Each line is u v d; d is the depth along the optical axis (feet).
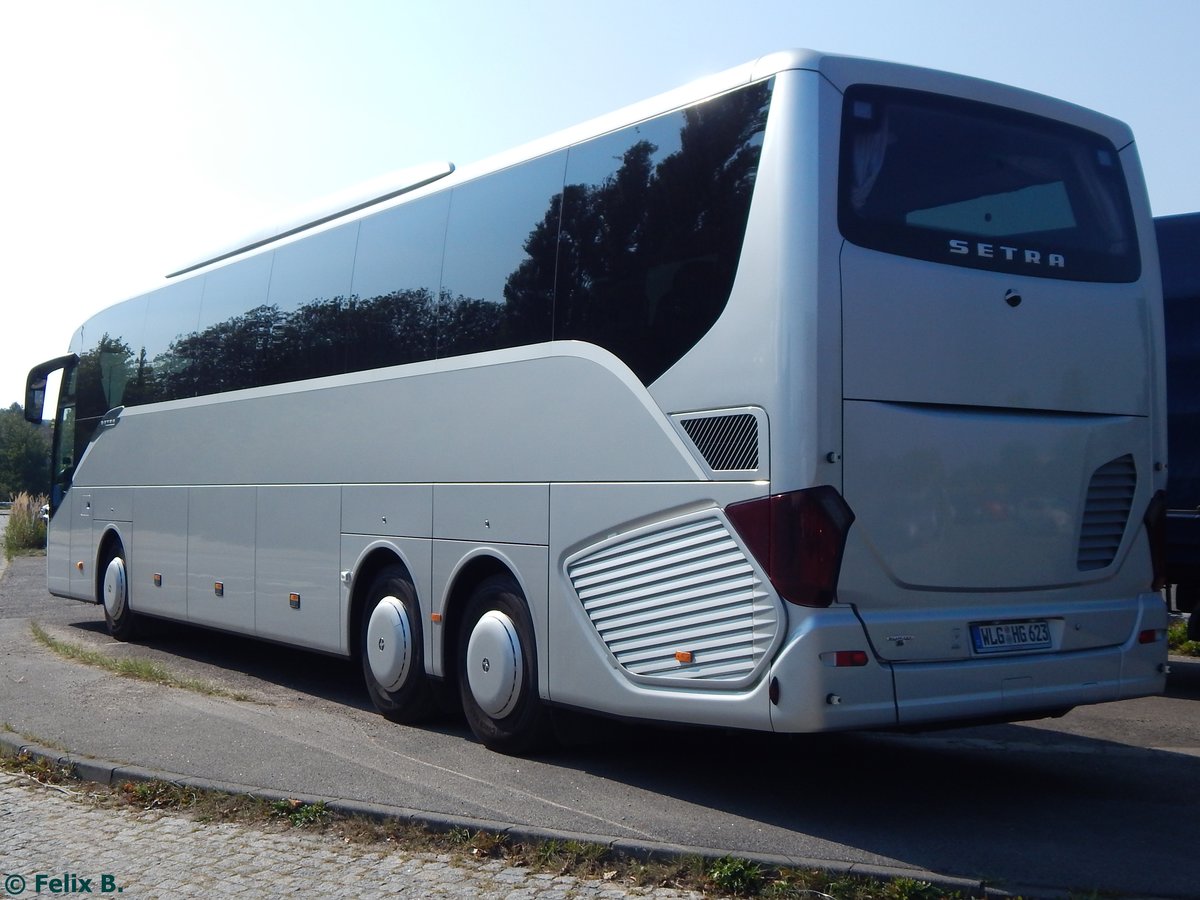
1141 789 23.50
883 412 20.03
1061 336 22.33
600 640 23.02
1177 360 34.88
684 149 22.26
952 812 21.52
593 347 23.62
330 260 33.91
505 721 25.81
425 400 28.86
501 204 27.07
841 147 20.36
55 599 66.08
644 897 16.84
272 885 17.67
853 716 19.20
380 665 29.96
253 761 24.52
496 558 26.03
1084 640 22.09
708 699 20.56
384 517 30.25
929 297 20.74
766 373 19.79
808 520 19.25
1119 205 24.07
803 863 17.35
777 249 19.93
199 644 47.42
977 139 22.11
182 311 42.96
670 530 21.44
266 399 36.45
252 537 36.88
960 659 20.45
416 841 19.51
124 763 24.31
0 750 26.17
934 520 20.39
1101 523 22.67
